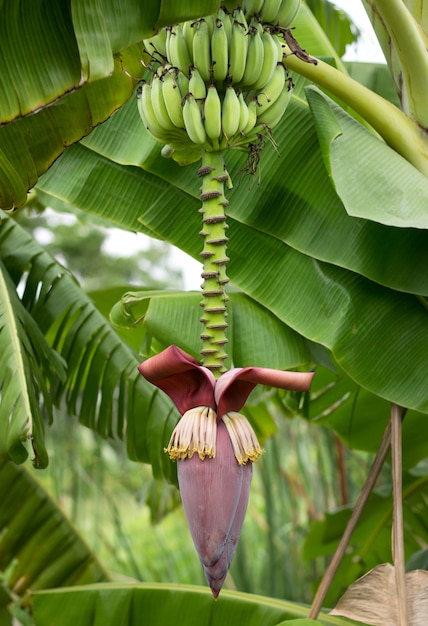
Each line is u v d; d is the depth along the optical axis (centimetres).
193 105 127
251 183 183
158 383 119
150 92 138
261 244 189
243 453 116
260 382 118
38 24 132
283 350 185
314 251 177
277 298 185
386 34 176
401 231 177
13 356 179
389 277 175
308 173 180
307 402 241
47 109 166
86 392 230
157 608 199
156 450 223
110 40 127
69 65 134
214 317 121
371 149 163
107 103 169
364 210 151
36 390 189
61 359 212
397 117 174
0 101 131
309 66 170
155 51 143
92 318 231
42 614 200
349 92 172
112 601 201
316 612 177
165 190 197
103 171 205
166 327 175
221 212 124
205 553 114
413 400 177
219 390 116
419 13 183
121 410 229
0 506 264
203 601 197
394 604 162
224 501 114
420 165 173
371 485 187
